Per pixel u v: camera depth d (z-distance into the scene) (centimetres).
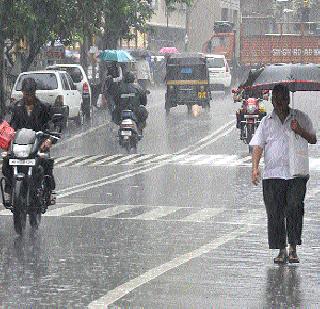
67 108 6238
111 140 5712
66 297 1720
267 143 2072
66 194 3341
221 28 12656
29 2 6425
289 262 2075
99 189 3488
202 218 2789
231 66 12094
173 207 3025
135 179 3819
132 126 4994
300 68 2888
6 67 7819
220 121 7094
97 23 7056
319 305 1669
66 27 6819
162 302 1684
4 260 2091
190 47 17012
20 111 2562
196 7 17025
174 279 1889
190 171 4116
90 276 1914
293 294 1756
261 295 1745
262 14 16800
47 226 2619
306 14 12506
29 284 1834
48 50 8400
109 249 2244
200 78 7938
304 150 2069
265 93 5094
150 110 8394
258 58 11244
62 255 2158
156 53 15225
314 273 1961
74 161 4547
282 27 11400
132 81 5131
